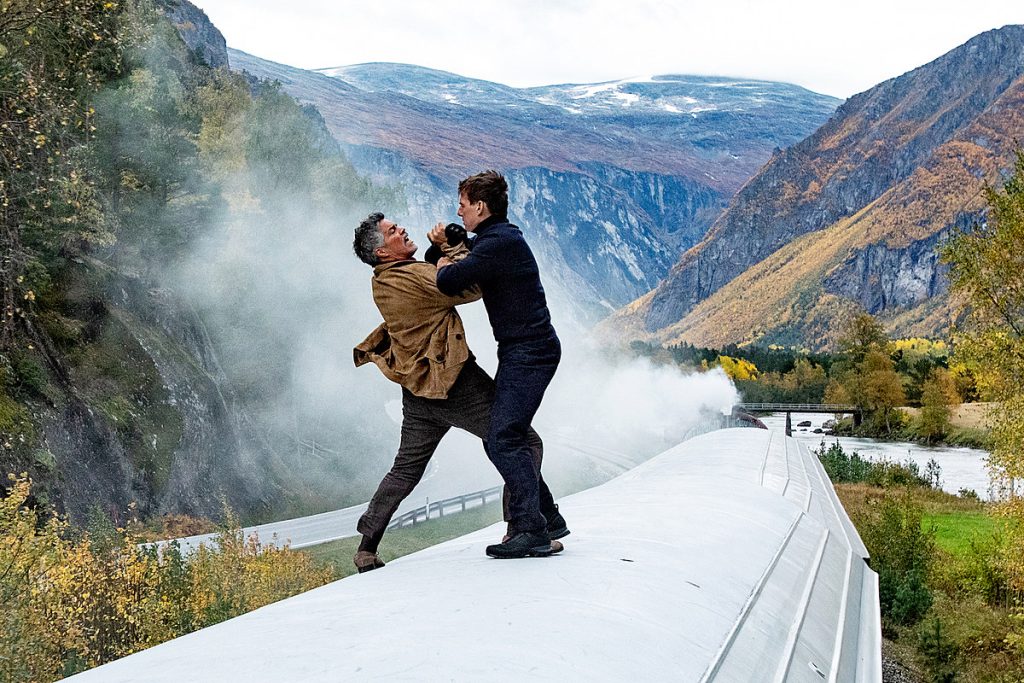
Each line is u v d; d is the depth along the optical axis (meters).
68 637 14.26
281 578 22.44
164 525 31.27
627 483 11.49
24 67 18.56
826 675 4.39
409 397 4.76
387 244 4.52
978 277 18.20
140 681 2.72
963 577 21.36
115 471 30.12
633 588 4.11
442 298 4.41
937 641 17.73
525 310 4.43
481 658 2.87
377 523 4.92
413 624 3.32
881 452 80.94
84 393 30.86
